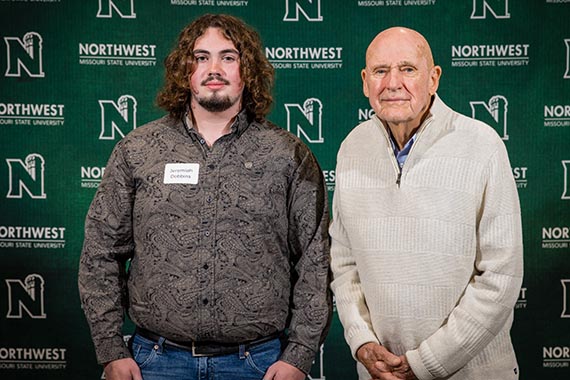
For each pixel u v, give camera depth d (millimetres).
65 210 3203
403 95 2082
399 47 2092
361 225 2166
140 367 2266
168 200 2207
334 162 3215
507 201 2064
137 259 2252
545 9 3129
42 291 3221
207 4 3152
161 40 3162
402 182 2113
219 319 2184
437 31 3145
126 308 2340
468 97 3164
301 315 2248
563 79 3148
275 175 2240
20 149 3182
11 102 3166
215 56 2256
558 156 3170
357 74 3176
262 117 2340
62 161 3189
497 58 3148
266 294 2211
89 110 3178
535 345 3207
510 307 2049
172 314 2186
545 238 3184
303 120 3195
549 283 3195
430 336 2082
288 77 3178
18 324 3225
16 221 3201
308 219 2271
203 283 2172
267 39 3160
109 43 3156
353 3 3145
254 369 2244
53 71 3160
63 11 3143
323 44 3164
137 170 2254
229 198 2203
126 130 3189
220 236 2186
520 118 3160
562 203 3180
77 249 3215
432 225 2062
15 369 3240
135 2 3146
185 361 2229
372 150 2219
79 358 3240
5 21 3141
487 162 2068
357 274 2283
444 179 2078
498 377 2139
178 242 2186
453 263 2062
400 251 2090
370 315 2197
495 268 2039
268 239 2221
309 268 2264
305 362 2230
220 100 2238
